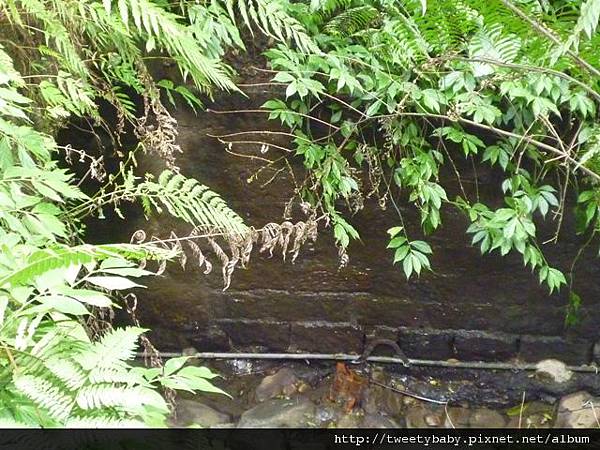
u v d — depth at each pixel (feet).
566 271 9.00
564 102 7.13
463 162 8.38
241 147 8.43
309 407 9.05
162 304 9.27
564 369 9.49
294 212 8.73
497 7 5.87
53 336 3.25
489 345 9.53
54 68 6.30
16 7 5.49
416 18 6.40
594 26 4.89
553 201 7.48
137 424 3.04
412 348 9.59
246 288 9.25
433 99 6.75
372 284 9.26
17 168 4.12
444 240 8.91
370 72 7.21
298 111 8.04
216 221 5.35
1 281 3.02
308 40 6.12
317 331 9.54
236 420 8.79
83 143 8.09
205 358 9.59
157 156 8.30
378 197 8.54
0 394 3.06
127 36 5.92
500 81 6.68
